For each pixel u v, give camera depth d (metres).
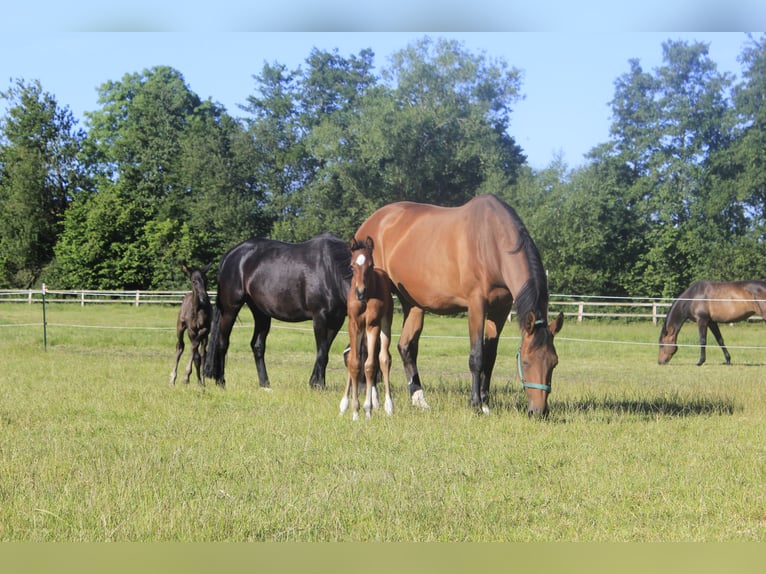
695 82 44.44
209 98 59.72
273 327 24.56
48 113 54.16
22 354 16.77
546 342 8.44
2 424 7.95
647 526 5.03
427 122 41.66
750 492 5.73
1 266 50.50
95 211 46.09
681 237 42.06
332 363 17.09
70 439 7.24
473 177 45.16
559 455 6.89
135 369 13.91
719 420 8.98
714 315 18.52
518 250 8.72
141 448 6.87
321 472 6.20
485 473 6.23
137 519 4.92
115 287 45.56
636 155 45.41
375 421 8.42
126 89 58.78
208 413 8.88
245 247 12.01
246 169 51.94
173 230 47.28
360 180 44.09
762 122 41.22
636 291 41.81
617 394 11.27
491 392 11.51
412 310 10.30
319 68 55.84
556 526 4.98
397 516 5.05
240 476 6.02
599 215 41.31
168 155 55.25
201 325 11.45
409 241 10.08
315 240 11.62
